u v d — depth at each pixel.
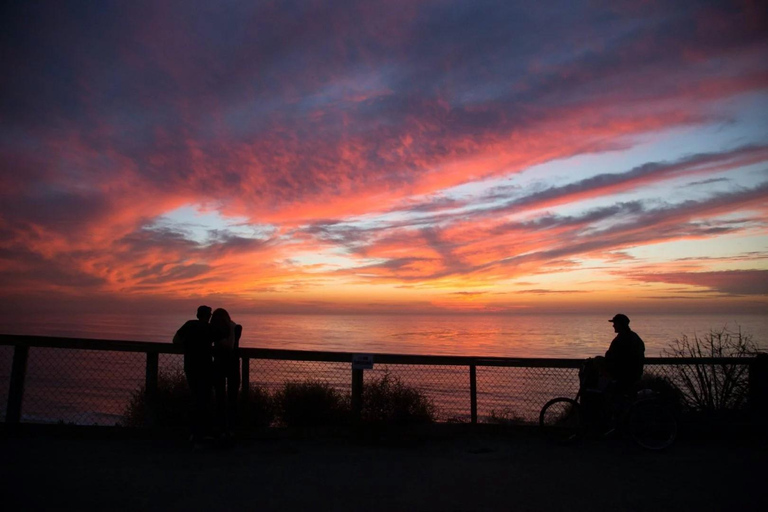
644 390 7.31
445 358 7.96
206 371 6.89
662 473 5.96
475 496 5.12
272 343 172.62
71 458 6.29
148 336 182.00
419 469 6.07
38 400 12.38
